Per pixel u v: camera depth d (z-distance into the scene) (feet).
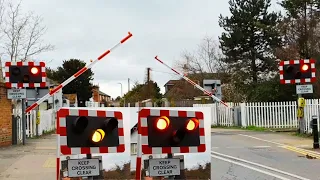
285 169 34.22
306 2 95.04
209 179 19.21
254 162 38.01
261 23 126.31
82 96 234.17
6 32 105.60
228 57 132.26
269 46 125.49
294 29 93.81
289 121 80.48
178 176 18.72
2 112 48.67
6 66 48.98
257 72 127.95
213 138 60.39
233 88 126.82
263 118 82.53
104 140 18.39
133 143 19.49
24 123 51.90
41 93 56.29
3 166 33.96
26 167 33.47
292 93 96.53
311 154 43.09
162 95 242.58
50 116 85.15
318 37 90.12
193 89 161.27
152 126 17.94
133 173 19.27
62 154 17.72
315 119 48.16
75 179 18.35
